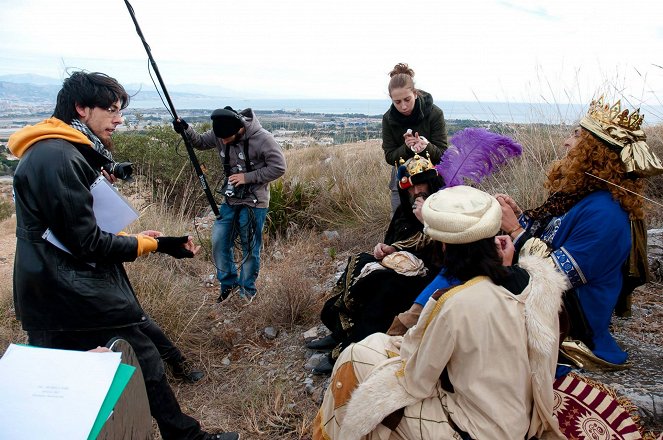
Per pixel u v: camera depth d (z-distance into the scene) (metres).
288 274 4.52
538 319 1.97
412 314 2.47
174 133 8.63
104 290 2.55
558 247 2.71
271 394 3.36
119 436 1.68
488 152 3.13
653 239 4.04
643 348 3.05
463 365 1.95
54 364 1.62
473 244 1.99
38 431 1.48
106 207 2.58
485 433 1.92
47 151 2.38
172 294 4.38
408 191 3.19
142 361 2.70
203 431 2.99
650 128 6.15
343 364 2.41
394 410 2.04
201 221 7.46
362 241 5.74
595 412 2.27
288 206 6.55
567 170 2.75
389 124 4.39
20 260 2.46
